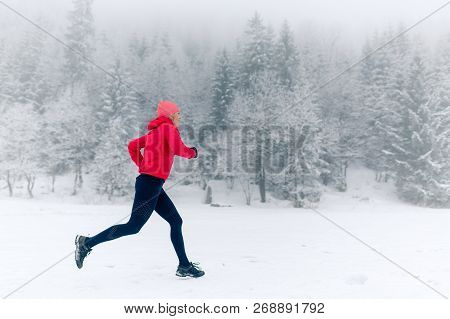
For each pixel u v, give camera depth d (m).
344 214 15.44
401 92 41.66
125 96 40.41
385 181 45.22
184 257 3.04
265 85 38.09
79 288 2.70
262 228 7.83
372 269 3.40
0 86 46.47
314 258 3.97
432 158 36.53
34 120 37.59
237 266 3.52
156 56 65.00
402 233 6.85
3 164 35.69
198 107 52.06
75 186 38.81
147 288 2.71
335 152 42.50
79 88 47.00
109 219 9.93
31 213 12.39
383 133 44.25
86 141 40.69
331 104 48.84
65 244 5.08
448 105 38.59
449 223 9.56
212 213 16.56
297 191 32.38
